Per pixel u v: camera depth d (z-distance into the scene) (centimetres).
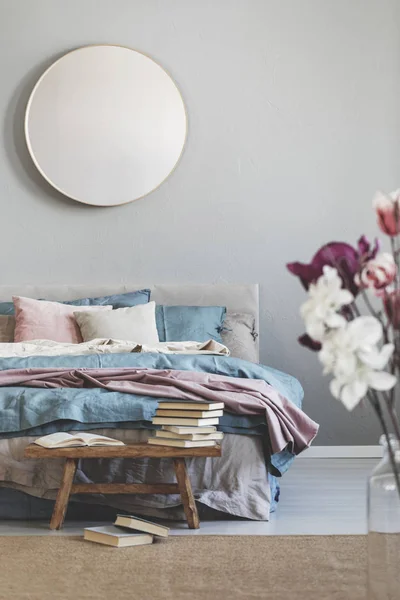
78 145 514
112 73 515
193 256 518
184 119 516
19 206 516
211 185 519
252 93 519
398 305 137
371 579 163
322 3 518
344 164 519
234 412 329
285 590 214
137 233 518
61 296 508
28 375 346
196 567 243
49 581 228
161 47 518
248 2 518
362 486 412
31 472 319
